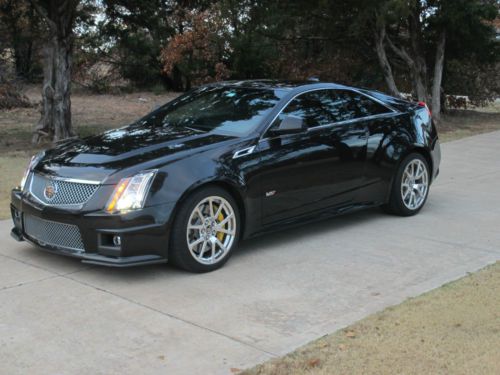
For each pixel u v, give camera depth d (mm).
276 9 16625
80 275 5301
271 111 6062
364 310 4602
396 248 6148
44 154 5902
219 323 4363
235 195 5574
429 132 7547
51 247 5312
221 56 27375
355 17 15875
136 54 33531
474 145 13664
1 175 9656
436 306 4609
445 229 6840
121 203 4945
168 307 4637
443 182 9586
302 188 6133
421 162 7406
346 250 6082
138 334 4180
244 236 5707
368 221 7168
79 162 5363
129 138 5883
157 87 35281
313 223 7078
